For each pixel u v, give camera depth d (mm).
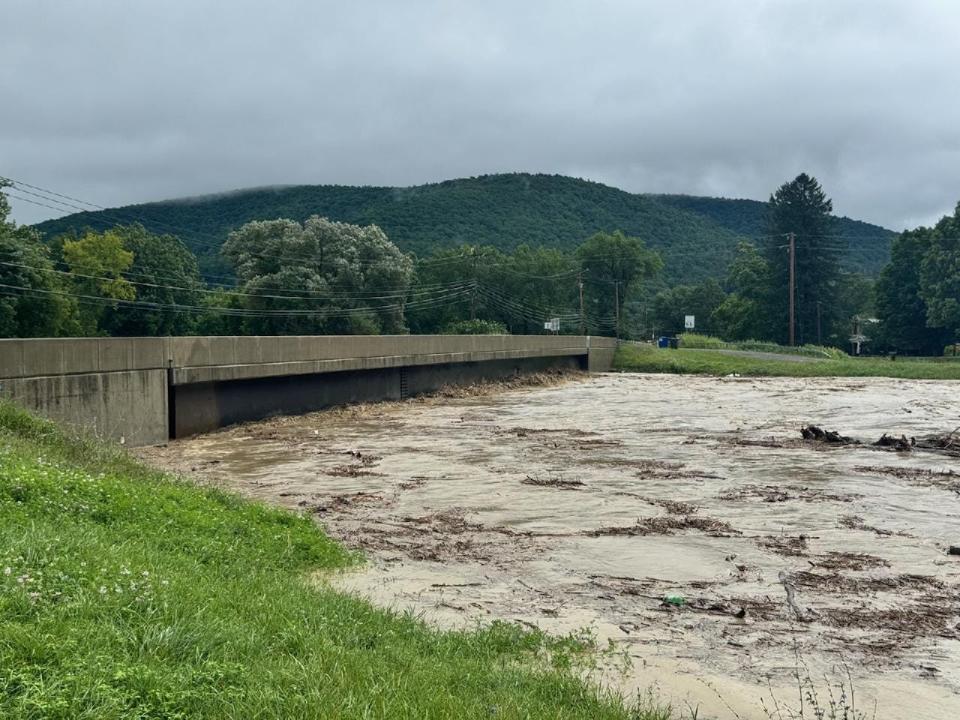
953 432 28391
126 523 10711
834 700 7898
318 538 12922
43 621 5910
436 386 48812
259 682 5852
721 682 8289
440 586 11414
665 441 28469
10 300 48281
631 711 7184
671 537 14727
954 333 92625
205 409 29734
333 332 69875
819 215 102062
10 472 11031
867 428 32875
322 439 28516
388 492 18812
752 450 26203
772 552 13719
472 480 20438
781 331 104562
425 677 6848
